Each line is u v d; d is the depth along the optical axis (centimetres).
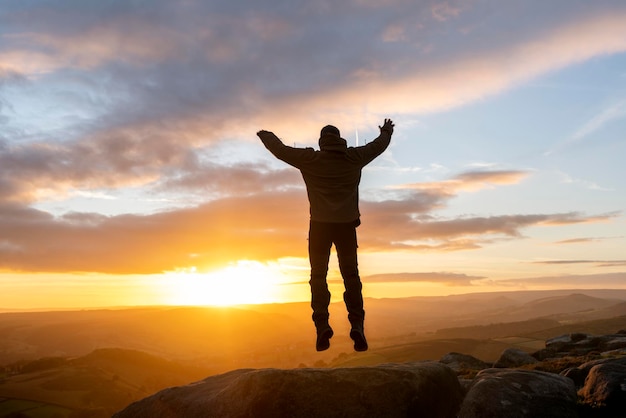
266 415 518
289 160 465
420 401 566
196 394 621
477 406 692
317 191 463
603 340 2716
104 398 13000
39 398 12231
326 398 526
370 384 544
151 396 665
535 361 2138
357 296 470
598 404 870
